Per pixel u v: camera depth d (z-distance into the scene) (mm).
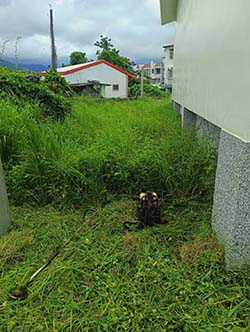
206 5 2600
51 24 15758
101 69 20562
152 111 6523
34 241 1899
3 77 4445
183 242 1812
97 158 2574
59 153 2674
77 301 1394
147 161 2561
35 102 4406
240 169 1469
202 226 1955
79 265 1624
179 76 5137
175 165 2510
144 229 1960
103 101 8172
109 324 1262
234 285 1451
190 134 3281
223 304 1353
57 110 4668
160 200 2338
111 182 2516
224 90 1894
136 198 2430
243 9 1536
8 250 1806
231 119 1687
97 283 1494
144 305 1349
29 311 1343
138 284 1473
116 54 27516
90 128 3809
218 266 1576
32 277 1540
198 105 3051
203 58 2752
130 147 2822
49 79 6453
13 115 3146
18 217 2195
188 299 1374
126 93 21672
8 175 2521
